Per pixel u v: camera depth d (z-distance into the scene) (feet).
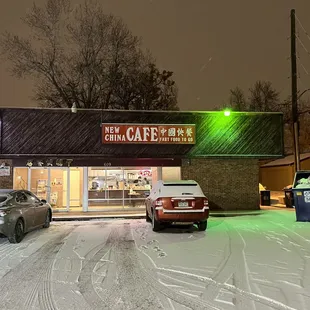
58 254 28.66
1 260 26.86
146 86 105.29
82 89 99.76
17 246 32.24
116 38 99.81
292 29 65.51
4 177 56.29
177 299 17.95
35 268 24.40
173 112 58.49
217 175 59.88
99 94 101.30
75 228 43.52
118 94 103.04
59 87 98.43
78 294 18.90
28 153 55.01
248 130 59.77
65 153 55.77
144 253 28.43
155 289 19.56
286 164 106.52
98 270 23.66
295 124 63.62
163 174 60.70
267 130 60.18
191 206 37.60
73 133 56.18
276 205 69.97
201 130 58.90
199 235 36.42
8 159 56.39
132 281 21.07
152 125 57.36
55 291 19.43
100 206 60.90
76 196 60.64
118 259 26.58
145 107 105.81
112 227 43.78
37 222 40.06
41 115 55.83
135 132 56.90
